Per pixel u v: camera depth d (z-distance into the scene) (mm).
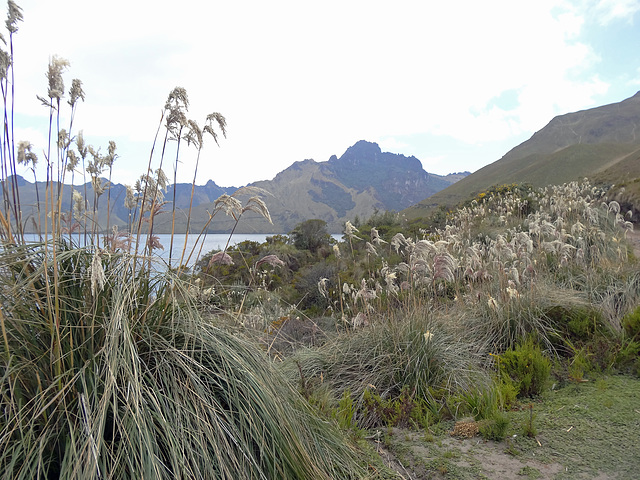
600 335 5734
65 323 2637
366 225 24344
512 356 4891
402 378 4781
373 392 4621
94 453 2049
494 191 22625
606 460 3211
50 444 2334
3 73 2645
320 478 2682
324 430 3182
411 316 5383
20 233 2742
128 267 2807
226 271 9305
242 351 2973
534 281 6789
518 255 7703
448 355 5102
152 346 2801
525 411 4199
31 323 2520
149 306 2869
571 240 9797
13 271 2645
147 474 2131
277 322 6934
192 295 3074
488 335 5945
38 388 2391
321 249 19047
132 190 3225
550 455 3348
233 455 2420
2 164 2680
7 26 2680
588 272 7684
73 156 3057
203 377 2785
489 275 7184
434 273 5781
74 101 2988
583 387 4652
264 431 2613
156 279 2934
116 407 2273
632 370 4980
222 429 2494
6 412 2295
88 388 2453
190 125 3141
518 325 5770
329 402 4242
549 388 4738
